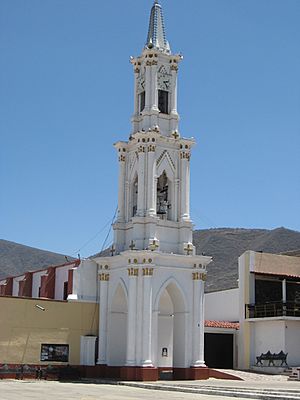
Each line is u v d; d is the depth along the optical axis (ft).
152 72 167.63
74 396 109.29
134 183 167.94
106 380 152.56
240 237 530.27
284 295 203.51
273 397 105.19
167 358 171.32
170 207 164.86
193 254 162.20
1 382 148.15
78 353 164.35
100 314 165.37
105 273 166.40
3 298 159.12
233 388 123.95
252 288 205.77
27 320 160.66
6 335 157.79
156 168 163.32
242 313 204.33
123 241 166.30
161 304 172.86
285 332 192.03
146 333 151.43
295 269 213.87
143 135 162.71
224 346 205.36
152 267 154.40
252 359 199.41
